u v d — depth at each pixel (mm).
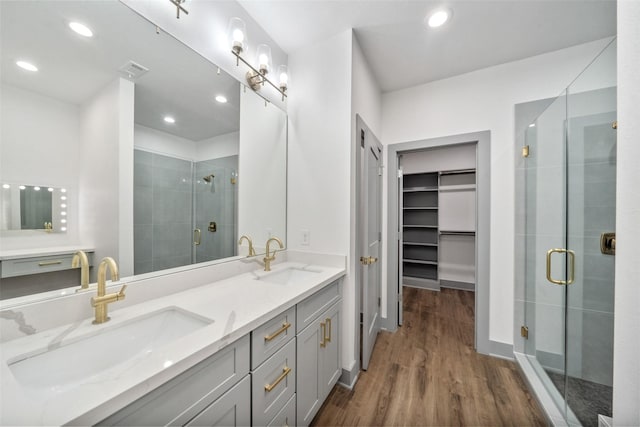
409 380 1710
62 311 817
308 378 1259
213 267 1380
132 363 626
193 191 1352
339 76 1733
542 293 1727
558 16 1572
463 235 3846
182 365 635
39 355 672
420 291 3727
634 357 465
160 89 1185
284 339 1070
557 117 1596
